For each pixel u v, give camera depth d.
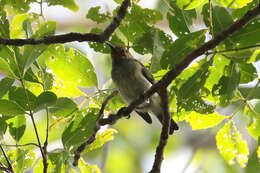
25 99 7.23
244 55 6.84
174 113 8.46
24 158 7.95
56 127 8.99
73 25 14.03
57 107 7.74
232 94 7.22
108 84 9.22
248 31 6.86
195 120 8.65
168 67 7.50
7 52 7.02
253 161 12.91
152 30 7.85
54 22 7.04
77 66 8.05
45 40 6.55
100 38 6.67
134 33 8.15
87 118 8.11
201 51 6.22
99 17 8.05
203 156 14.03
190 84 6.98
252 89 7.97
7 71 6.95
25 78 7.51
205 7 7.09
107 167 14.69
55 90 8.49
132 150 15.02
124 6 6.76
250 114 8.12
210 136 14.10
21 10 8.46
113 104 8.65
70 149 8.16
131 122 15.41
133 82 8.48
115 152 14.91
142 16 7.91
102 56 12.51
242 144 8.50
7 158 7.04
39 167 8.06
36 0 8.47
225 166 13.64
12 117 7.52
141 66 8.73
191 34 6.96
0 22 7.21
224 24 6.92
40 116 10.23
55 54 7.94
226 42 7.02
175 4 7.69
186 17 7.72
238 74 7.18
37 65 7.68
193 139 14.55
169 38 7.77
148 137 15.29
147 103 8.88
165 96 6.53
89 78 8.16
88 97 8.37
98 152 12.20
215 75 7.73
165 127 6.59
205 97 8.04
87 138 8.05
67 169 8.27
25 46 6.81
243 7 7.41
